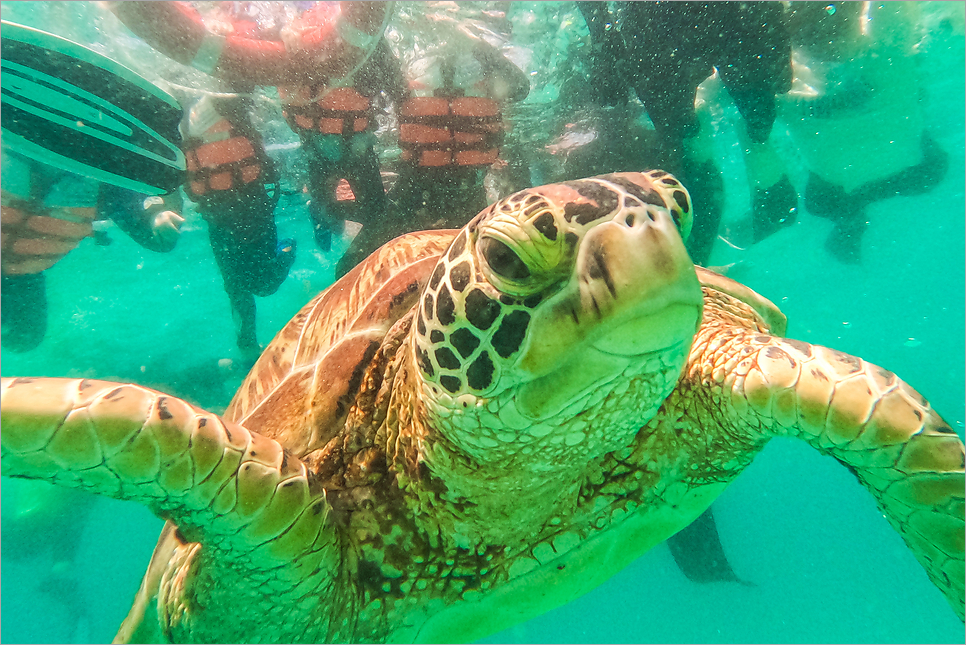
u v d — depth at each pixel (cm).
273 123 239
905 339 643
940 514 82
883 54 272
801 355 90
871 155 328
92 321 323
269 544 78
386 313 100
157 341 356
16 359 332
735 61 225
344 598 93
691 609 251
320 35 201
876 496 91
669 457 99
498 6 219
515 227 64
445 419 80
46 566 304
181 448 70
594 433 80
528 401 70
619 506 98
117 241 278
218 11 198
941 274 537
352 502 93
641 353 65
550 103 255
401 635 98
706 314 112
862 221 397
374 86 214
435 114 217
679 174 250
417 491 92
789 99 280
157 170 228
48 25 198
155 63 212
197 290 323
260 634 94
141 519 352
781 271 456
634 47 227
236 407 112
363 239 242
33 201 238
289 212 285
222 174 235
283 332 115
